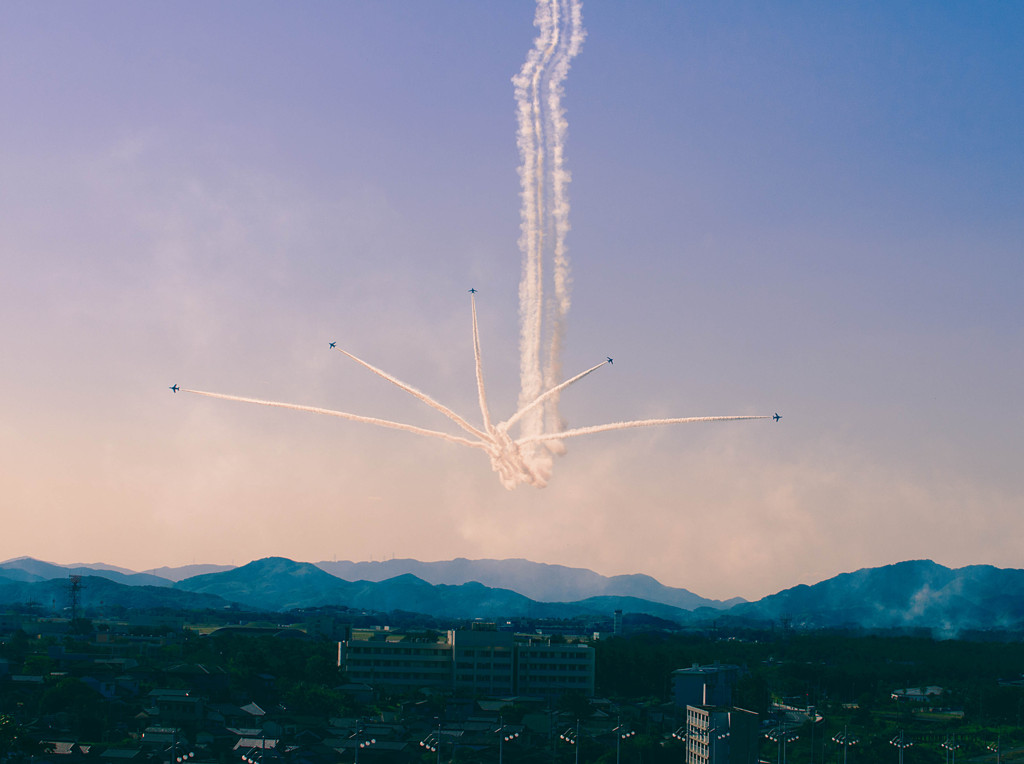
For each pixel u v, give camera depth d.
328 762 191.62
